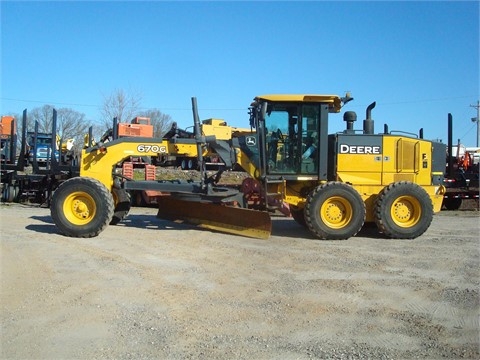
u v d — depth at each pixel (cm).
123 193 1210
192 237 1049
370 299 623
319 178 1105
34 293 628
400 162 1135
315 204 1054
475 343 488
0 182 1830
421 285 688
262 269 772
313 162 1110
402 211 1091
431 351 468
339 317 556
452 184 1798
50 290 641
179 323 532
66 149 2289
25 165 2106
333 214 1066
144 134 2705
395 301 616
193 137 1157
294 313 567
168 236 1058
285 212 1145
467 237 1120
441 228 1286
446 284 695
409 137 1147
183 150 1136
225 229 1114
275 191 1125
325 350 468
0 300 600
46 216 1375
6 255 834
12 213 1458
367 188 1121
